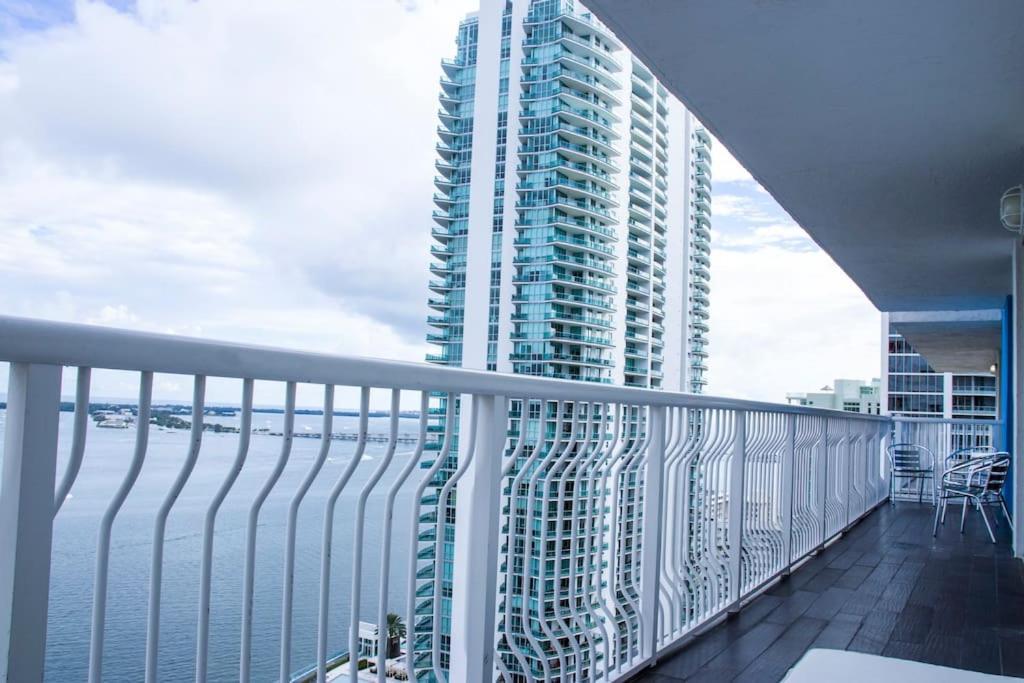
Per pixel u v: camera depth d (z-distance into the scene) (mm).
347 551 1678
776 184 5625
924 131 4441
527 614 2311
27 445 1100
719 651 3359
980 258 7746
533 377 2203
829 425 6496
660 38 3486
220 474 1379
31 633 1108
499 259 51719
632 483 3094
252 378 1382
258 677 1484
